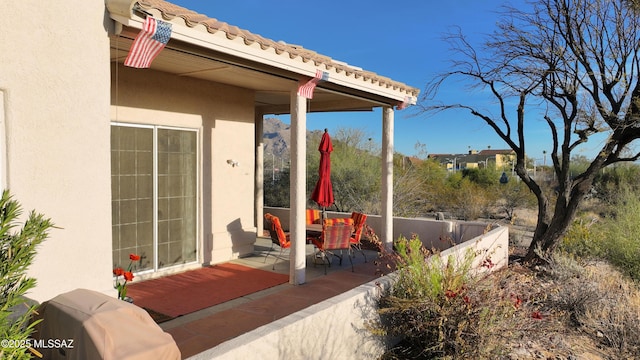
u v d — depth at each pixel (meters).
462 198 20.38
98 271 3.90
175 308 5.72
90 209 3.83
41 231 2.25
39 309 2.88
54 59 3.57
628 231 9.44
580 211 15.28
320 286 6.90
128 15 3.89
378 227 10.91
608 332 5.99
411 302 4.45
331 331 3.88
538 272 8.80
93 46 3.84
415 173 18.84
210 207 8.12
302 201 6.86
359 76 7.36
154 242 7.22
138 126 6.92
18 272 2.15
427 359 4.64
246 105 8.79
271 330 3.25
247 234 8.91
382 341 4.68
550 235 9.39
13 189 3.35
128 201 6.82
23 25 3.38
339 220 7.87
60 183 3.63
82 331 2.48
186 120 7.60
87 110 3.80
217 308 5.78
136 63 4.32
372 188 17.14
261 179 11.88
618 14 8.45
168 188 7.43
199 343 4.66
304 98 6.75
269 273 7.59
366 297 4.41
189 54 5.49
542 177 22.98
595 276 8.07
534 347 5.32
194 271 7.64
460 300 4.55
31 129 3.45
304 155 6.82
